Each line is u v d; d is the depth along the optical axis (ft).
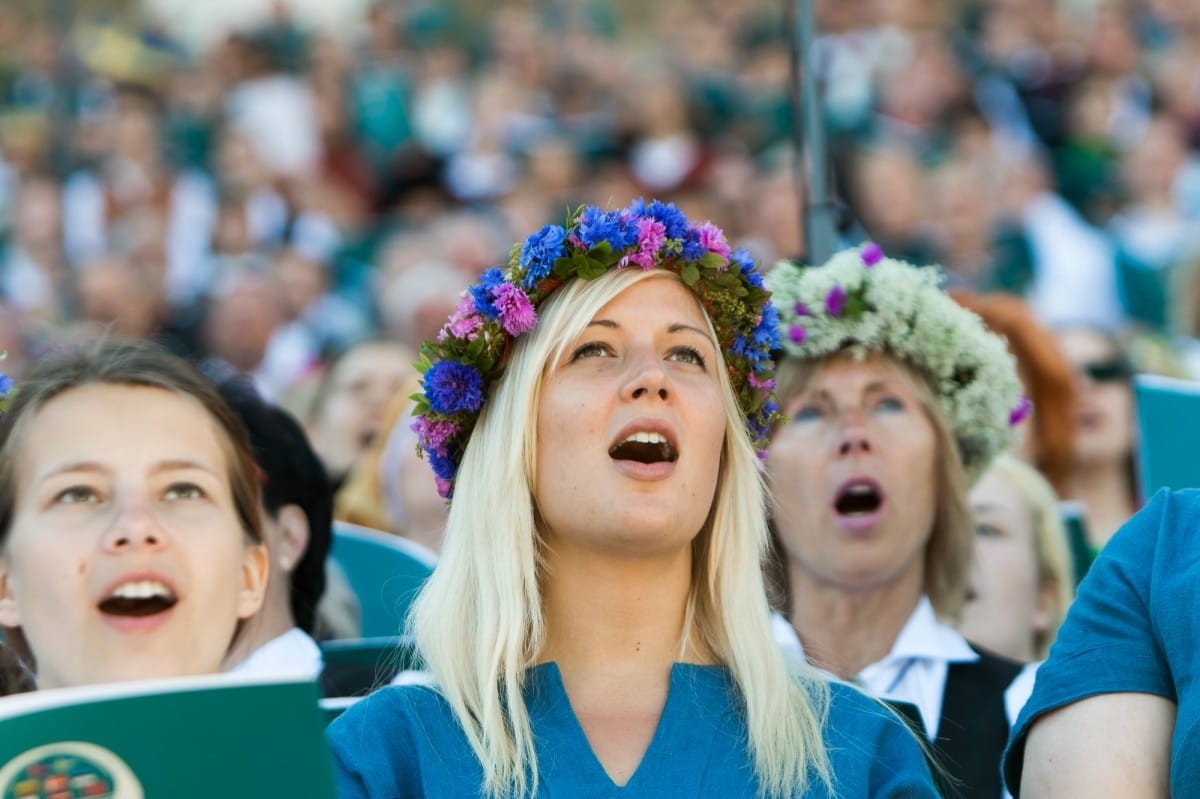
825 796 31.53
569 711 32.09
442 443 34.68
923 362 45.70
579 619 33.01
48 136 118.32
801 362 45.70
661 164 111.14
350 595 52.70
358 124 120.37
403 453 59.06
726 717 32.42
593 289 33.73
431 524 58.39
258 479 37.55
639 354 33.19
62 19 113.80
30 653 35.29
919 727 37.86
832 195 52.80
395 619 52.54
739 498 34.32
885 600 45.37
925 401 45.42
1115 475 63.36
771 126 112.98
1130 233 107.04
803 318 45.21
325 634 50.80
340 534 53.36
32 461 34.42
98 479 34.14
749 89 115.75
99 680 33.35
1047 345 61.11
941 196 103.60
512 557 32.81
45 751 26.40
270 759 26.99
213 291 102.01
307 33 132.77
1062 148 114.93
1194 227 107.65
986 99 117.91
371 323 98.99
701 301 34.91
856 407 45.29
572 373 33.22
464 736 32.14
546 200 109.70
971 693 44.19
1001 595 50.31
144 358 36.09
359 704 32.94
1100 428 63.41
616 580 32.91
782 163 105.91
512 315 33.58
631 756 31.81
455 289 97.76
